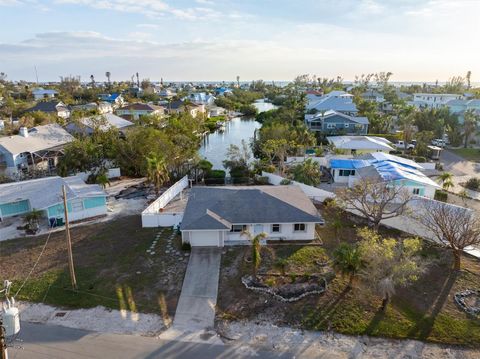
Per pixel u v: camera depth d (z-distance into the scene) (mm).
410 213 31359
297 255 27719
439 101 108500
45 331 19609
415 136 66062
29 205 36000
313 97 132375
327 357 17844
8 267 26281
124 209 37562
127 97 146375
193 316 20953
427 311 21203
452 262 26859
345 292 22812
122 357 17719
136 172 50031
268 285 23531
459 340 18969
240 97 171750
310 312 21062
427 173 50125
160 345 18594
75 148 46656
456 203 38344
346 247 22625
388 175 38594
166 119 84875
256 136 76438
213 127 95875
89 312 21344
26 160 50594
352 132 76750
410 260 21719
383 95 138625
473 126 66562
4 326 12227
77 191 35125
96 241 30250
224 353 18062
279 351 18219
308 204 32219
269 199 31719
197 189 35594
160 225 33219
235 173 47750
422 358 17766
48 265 26469
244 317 20844
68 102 123000
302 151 57188
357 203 36281
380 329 19688
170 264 26578
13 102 108000
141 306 21875
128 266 26312
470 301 22188
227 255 27844
